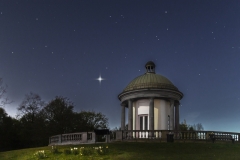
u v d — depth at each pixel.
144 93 37.19
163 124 37.38
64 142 29.78
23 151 24.95
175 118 39.19
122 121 39.88
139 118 37.91
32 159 20.84
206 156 20.28
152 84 37.25
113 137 31.09
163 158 19.48
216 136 29.89
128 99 38.53
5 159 22.45
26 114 62.44
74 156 20.91
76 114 61.25
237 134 30.61
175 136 30.41
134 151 22.27
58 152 22.47
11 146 56.06
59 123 56.00
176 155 20.69
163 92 37.19
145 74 40.66
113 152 21.95
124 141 29.22
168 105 38.84
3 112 57.53
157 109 37.69
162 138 29.69
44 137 54.78
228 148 24.31
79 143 28.59
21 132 56.75
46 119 57.22
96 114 71.69
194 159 19.11
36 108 63.06
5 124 56.22
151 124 35.78
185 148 23.84
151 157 19.89
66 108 58.41
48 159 20.56
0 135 54.81
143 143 26.30
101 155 21.05
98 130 30.00
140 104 38.25
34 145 57.50
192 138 30.11
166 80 39.06
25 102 62.97
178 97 38.81
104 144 25.81
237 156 20.30
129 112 37.88
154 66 41.72
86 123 63.06
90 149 22.17
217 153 21.69
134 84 38.66
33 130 56.25
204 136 30.31
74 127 58.59
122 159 19.41
